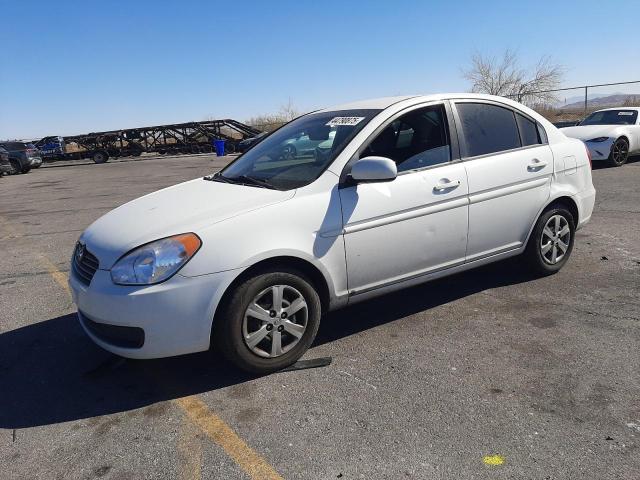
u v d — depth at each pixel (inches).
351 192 136.4
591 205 192.7
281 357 130.5
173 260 117.0
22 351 153.8
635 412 107.7
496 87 1368.1
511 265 201.0
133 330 117.8
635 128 486.9
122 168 999.6
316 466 96.5
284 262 128.7
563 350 135.0
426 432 104.5
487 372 126.4
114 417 116.8
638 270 191.8
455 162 156.3
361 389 121.9
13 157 995.3
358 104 165.8
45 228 356.8
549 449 97.6
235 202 130.6
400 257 145.2
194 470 97.6
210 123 1349.7
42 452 105.4
